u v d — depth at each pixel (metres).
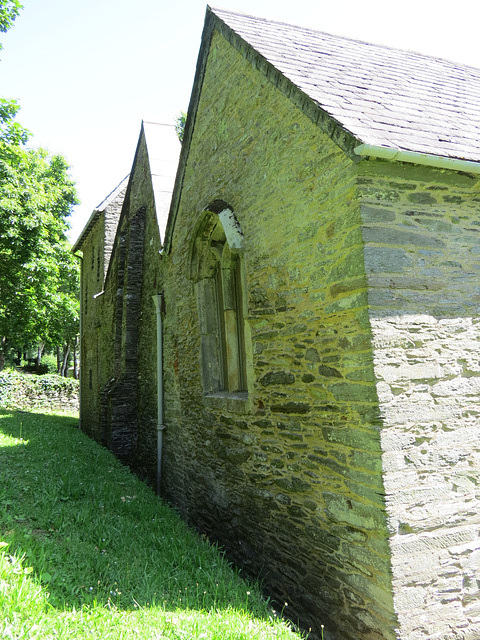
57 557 3.53
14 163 14.02
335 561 3.60
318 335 3.86
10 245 14.10
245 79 5.16
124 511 5.41
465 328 3.60
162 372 8.05
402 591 3.07
